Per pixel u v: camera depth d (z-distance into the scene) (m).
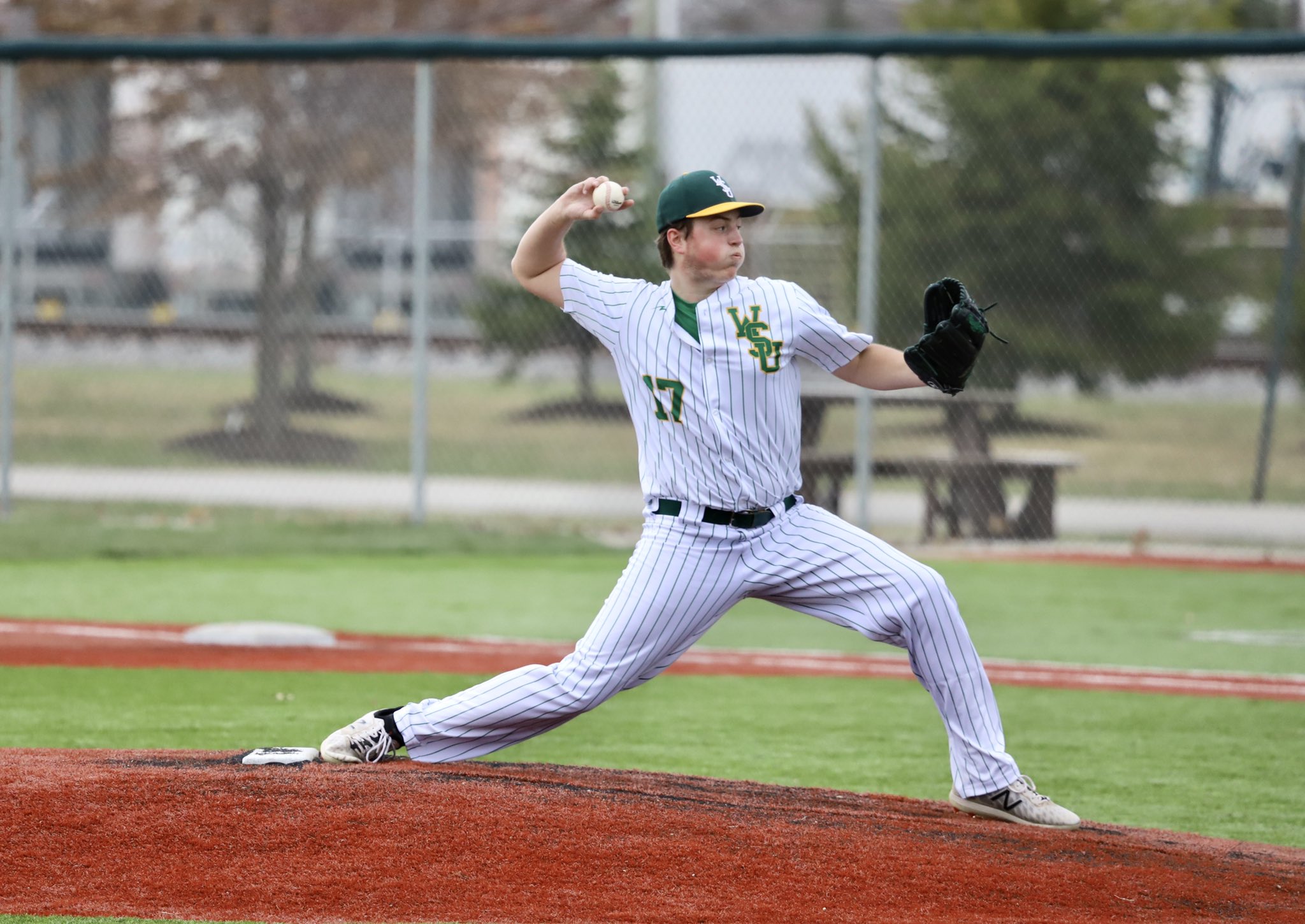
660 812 13.30
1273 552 40.53
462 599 31.19
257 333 59.06
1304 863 13.79
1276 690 24.00
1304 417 73.12
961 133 57.00
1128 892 12.32
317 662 24.34
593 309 13.43
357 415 70.06
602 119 60.41
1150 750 19.95
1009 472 42.22
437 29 61.28
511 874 11.84
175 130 60.56
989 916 11.62
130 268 87.19
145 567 34.22
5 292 39.47
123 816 12.56
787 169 58.91
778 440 13.26
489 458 60.22
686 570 13.28
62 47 38.19
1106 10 57.53
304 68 58.78
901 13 64.44
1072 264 58.97
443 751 14.03
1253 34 34.69
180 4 59.72
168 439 61.84
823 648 27.36
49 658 23.89
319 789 13.21
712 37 36.94
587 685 13.50
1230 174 58.53
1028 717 21.94
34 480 49.81
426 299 39.47
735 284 13.30
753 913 11.40
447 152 62.56
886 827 13.59
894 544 40.75
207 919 11.00
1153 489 55.06
